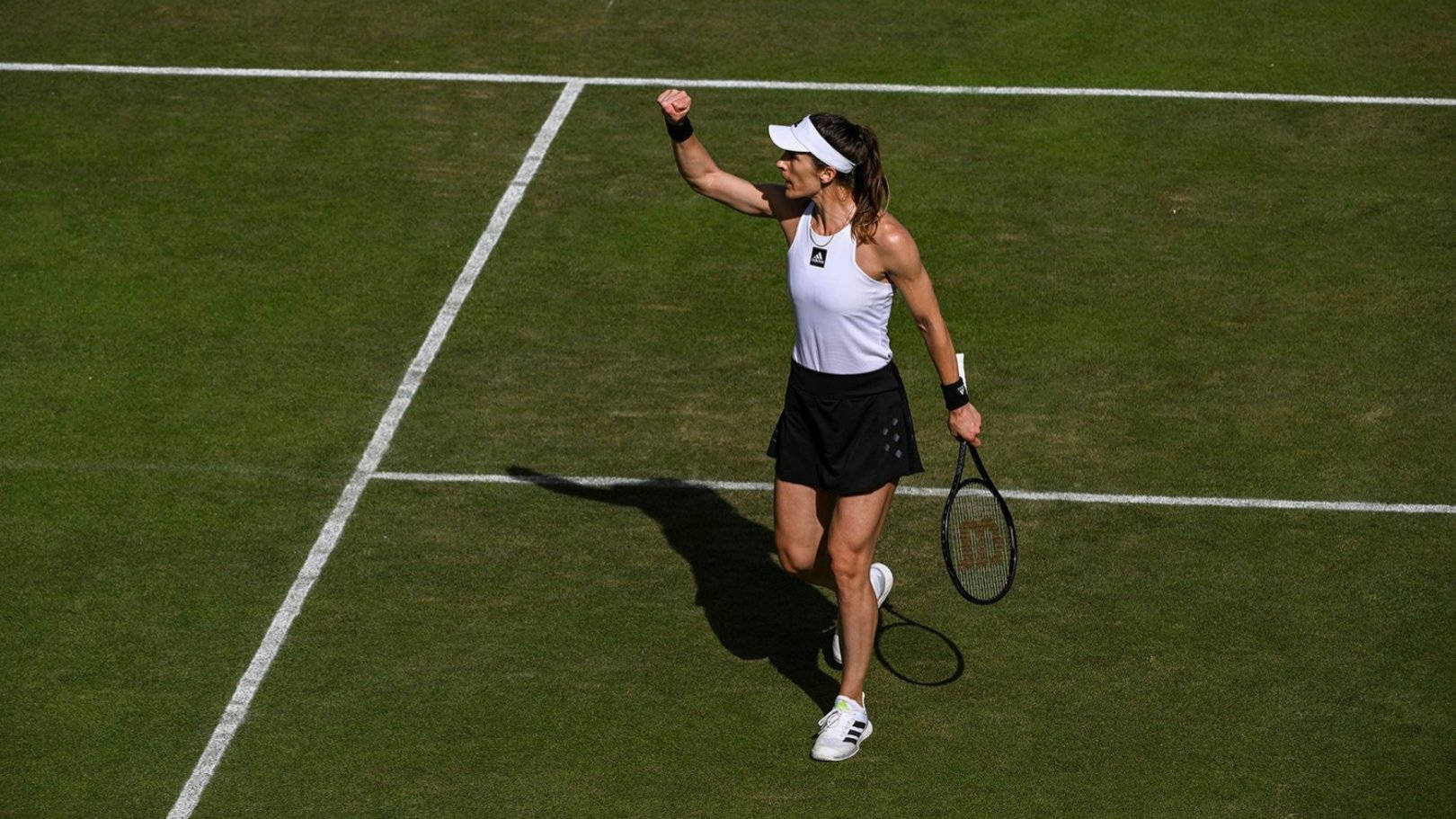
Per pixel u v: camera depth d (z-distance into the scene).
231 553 27.81
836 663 25.34
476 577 27.31
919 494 29.41
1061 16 50.06
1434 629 25.75
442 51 48.12
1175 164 41.56
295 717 24.17
